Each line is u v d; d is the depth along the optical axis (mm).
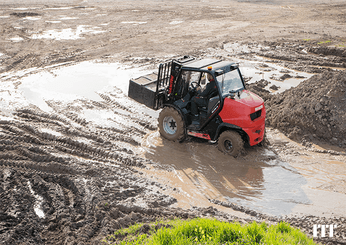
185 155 8430
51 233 5418
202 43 20938
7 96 12133
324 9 30406
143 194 6766
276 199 6734
